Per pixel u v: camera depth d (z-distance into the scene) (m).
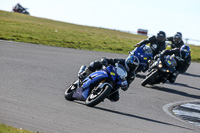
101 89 25.70
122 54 78.88
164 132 21.45
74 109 24.42
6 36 78.75
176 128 23.22
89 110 24.84
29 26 125.19
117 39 127.06
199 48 144.25
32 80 34.75
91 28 198.50
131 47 101.75
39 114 21.23
